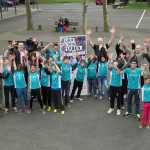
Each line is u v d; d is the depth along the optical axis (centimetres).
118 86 738
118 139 620
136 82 705
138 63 791
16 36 2080
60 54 899
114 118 731
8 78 755
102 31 2236
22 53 827
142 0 4644
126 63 836
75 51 896
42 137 634
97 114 757
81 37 888
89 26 2559
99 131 659
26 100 773
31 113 773
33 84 753
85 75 900
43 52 889
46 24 2747
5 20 3134
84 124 697
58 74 749
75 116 747
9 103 849
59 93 756
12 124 703
